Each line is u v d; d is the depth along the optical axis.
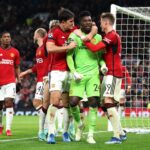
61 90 11.82
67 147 10.81
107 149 10.48
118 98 11.91
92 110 11.80
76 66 11.84
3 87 15.20
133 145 11.37
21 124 21.19
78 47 11.80
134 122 22.06
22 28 47.28
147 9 18.48
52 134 11.74
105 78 11.80
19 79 15.59
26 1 50.16
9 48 15.26
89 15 11.85
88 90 11.75
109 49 11.68
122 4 46.81
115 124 11.77
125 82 16.58
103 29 11.82
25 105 34.91
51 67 11.84
